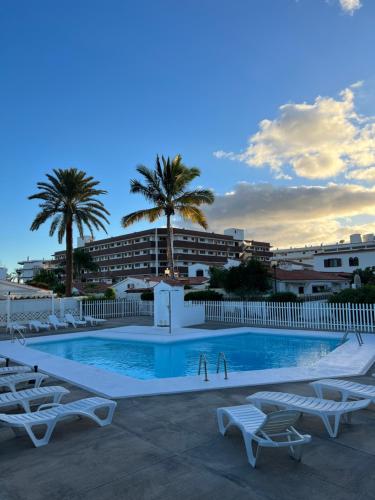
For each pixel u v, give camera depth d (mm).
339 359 11836
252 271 32281
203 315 23609
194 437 5898
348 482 4445
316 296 33750
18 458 5250
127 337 18953
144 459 5145
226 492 4266
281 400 6293
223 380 9555
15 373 10445
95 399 6734
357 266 57062
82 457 5242
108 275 79750
